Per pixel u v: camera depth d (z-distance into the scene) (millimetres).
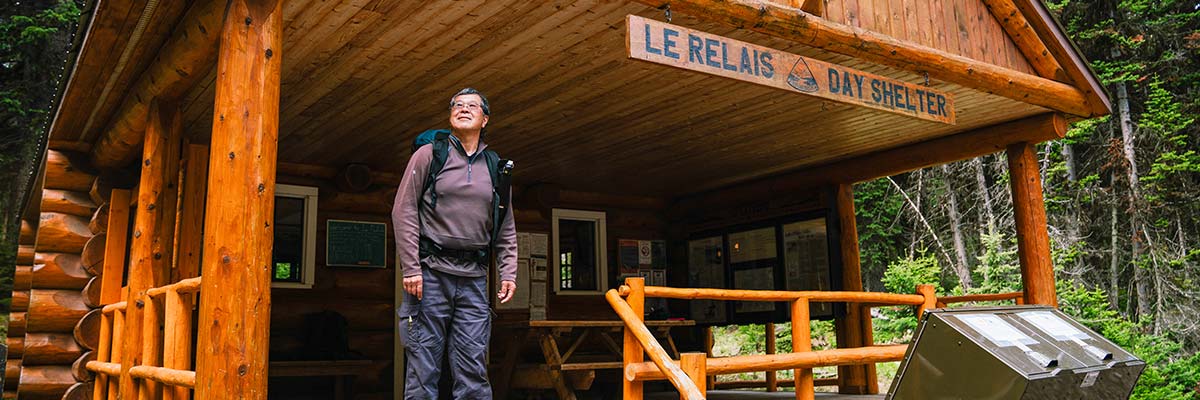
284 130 6992
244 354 3396
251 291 3457
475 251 3617
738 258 9688
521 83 5887
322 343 7840
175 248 6125
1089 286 16641
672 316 10273
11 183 19234
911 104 5480
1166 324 15344
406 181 3520
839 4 5332
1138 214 15992
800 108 6688
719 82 5992
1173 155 15445
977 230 18391
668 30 4348
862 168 8438
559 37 5016
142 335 5148
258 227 3523
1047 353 3893
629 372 3998
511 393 8141
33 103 20094
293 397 7965
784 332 17984
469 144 3693
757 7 4781
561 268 9859
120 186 6812
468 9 4547
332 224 8336
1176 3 17094
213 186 3506
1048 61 6562
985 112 6883
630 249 10211
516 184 9477
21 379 6449
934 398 3938
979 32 6312
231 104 3568
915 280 16125
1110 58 16906
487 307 3682
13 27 19734
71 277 6730
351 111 6457
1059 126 6875
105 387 5938
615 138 7574
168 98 5363
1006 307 4301
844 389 8648
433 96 6105
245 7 3666
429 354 3471
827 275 8633
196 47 4402
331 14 4543
